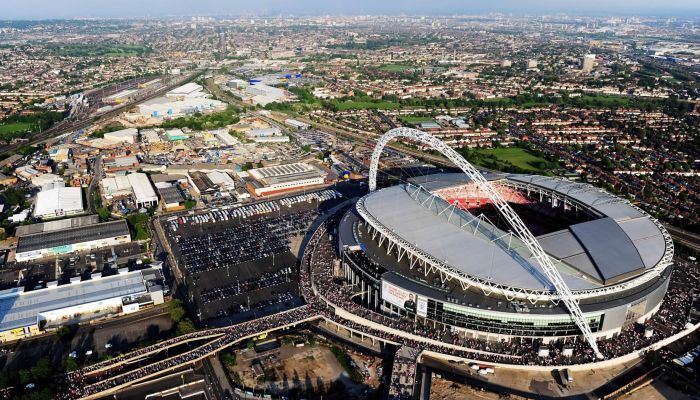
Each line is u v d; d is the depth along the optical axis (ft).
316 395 618.44
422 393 618.44
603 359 655.76
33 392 597.93
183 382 640.17
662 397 622.13
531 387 633.61
